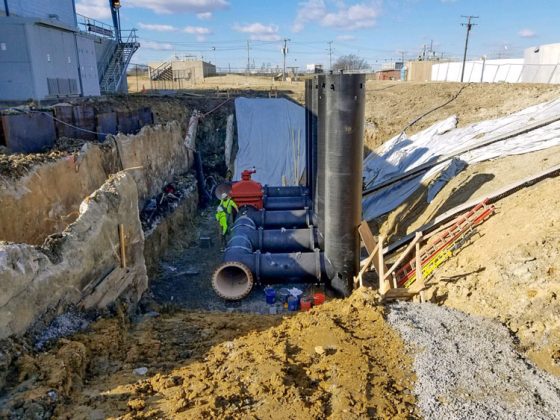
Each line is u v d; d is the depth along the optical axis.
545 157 13.96
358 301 9.32
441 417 5.77
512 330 7.92
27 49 20.48
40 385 5.74
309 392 6.17
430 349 7.29
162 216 16.94
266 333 8.27
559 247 8.75
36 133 13.08
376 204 18.81
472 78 45.59
